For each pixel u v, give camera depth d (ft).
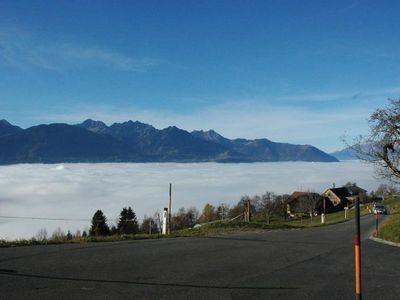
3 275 33.01
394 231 74.43
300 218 328.90
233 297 29.07
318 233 91.15
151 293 29.37
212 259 44.60
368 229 115.96
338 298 29.68
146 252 48.06
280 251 53.11
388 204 301.84
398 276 37.86
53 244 54.08
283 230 105.29
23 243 53.57
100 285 31.09
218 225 115.14
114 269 37.19
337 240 71.77
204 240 64.23
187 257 45.34
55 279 32.37
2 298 26.78
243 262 43.42
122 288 30.45
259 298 29.07
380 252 54.29
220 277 35.55
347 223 172.35
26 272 34.47
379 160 87.15
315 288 32.58
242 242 62.49
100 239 62.85
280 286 32.96
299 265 42.80
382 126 86.07
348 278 36.68
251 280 34.83
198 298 28.53
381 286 33.65
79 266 37.93
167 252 48.65
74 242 57.31
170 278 34.42
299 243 63.93
